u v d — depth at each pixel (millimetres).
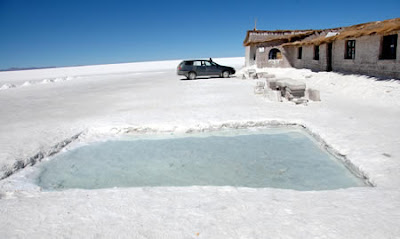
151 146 5953
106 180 4355
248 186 3959
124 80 24891
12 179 4410
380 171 3836
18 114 9688
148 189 3594
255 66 25484
